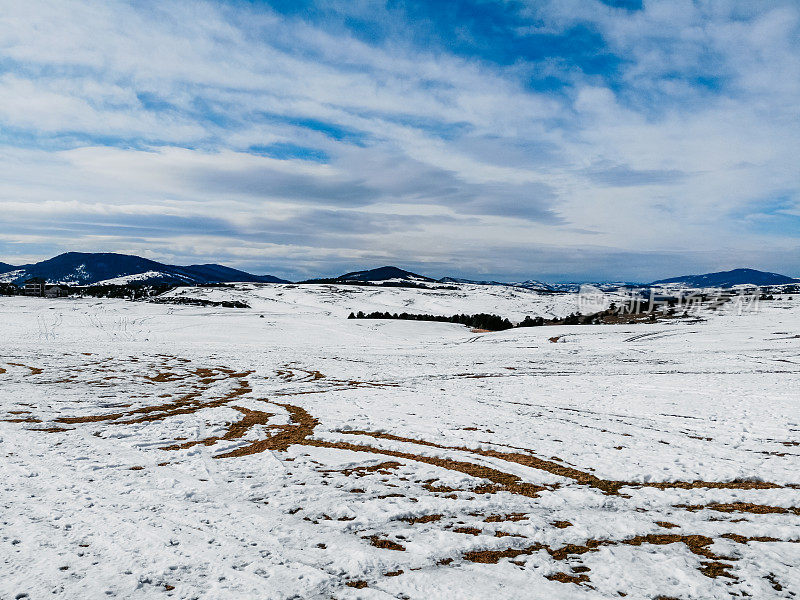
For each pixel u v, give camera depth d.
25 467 10.36
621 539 6.98
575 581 5.73
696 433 14.76
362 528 7.25
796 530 7.27
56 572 5.68
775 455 12.04
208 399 21.42
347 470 10.65
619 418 17.22
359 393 23.42
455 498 8.78
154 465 10.84
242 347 53.94
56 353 39.25
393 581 5.64
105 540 6.62
